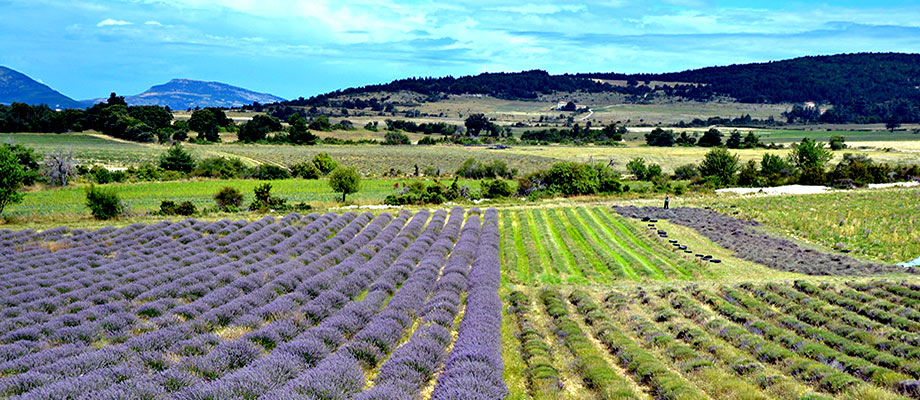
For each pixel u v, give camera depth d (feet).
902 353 68.54
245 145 522.47
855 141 578.66
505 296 98.89
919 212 170.09
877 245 138.51
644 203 202.49
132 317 83.61
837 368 64.18
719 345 71.41
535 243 148.15
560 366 66.49
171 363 64.03
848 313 84.79
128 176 296.71
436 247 133.18
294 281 105.09
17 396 53.72
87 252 128.57
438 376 63.05
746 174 260.62
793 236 151.94
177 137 520.01
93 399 52.75
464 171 347.97
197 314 87.20
